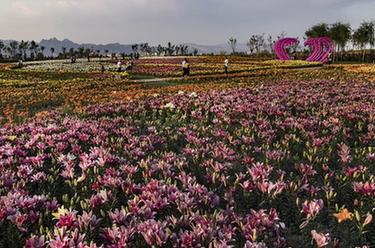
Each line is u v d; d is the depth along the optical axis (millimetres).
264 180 5844
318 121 11625
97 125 10367
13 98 23328
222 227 4578
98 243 4672
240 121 11555
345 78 31594
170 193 5426
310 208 4965
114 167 7043
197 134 10078
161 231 4188
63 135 9000
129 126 11016
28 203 4961
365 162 8000
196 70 50688
